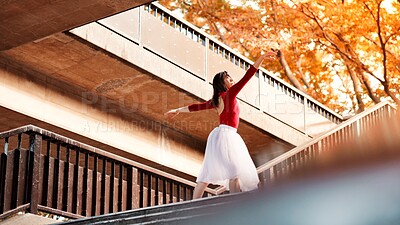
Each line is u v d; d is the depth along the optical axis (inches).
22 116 648.4
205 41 761.0
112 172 453.7
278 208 226.8
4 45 625.6
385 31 1097.4
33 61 654.5
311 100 912.3
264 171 489.7
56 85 684.7
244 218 235.5
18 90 645.9
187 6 1174.3
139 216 267.6
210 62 765.3
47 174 405.7
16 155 394.9
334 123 952.9
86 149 432.8
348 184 216.2
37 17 583.8
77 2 560.4
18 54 642.2
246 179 329.1
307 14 1134.4
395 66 1112.2
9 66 643.5
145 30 684.7
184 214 258.4
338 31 1120.8
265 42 1151.0
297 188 225.9
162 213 263.4
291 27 1154.0
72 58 650.8
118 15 656.4
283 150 885.2
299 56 1181.7
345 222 209.3
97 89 708.7
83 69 670.5
